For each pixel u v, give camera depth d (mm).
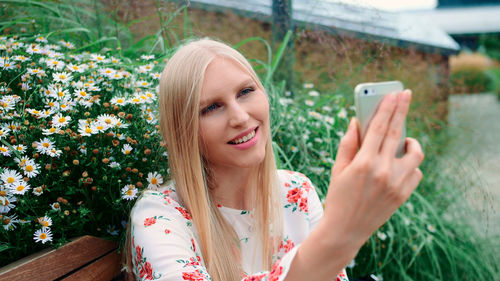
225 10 2432
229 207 1063
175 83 917
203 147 942
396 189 513
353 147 562
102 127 1053
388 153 509
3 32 1606
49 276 899
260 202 1087
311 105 2014
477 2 12969
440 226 1980
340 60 2340
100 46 1681
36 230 950
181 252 855
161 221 904
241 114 872
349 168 522
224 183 1043
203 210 962
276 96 1770
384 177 502
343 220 534
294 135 1749
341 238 539
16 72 1189
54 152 977
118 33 1798
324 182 1735
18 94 1179
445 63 3158
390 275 1863
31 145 1016
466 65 8945
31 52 1221
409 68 2754
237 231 1054
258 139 925
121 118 1146
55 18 1637
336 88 2238
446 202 2156
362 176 509
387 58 2441
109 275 1070
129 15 1930
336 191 538
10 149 970
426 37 3316
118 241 1101
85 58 1379
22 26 1681
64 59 1357
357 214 527
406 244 1906
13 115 1032
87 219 1022
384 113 516
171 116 945
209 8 2428
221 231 1023
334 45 2109
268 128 960
